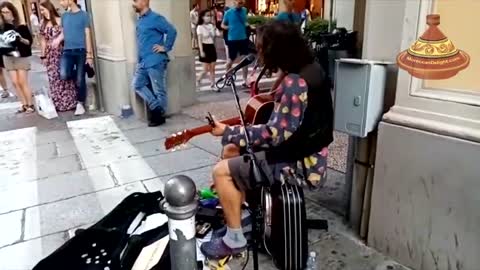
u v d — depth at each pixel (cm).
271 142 185
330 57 471
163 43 455
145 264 186
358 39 278
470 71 171
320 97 187
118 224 220
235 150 212
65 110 556
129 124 483
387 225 207
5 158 372
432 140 179
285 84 180
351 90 200
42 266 190
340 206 268
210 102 579
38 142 420
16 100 631
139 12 443
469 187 171
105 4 495
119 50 504
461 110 171
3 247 229
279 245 196
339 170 330
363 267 204
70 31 507
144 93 461
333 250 219
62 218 261
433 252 189
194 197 138
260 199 203
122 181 317
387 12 193
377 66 192
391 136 195
